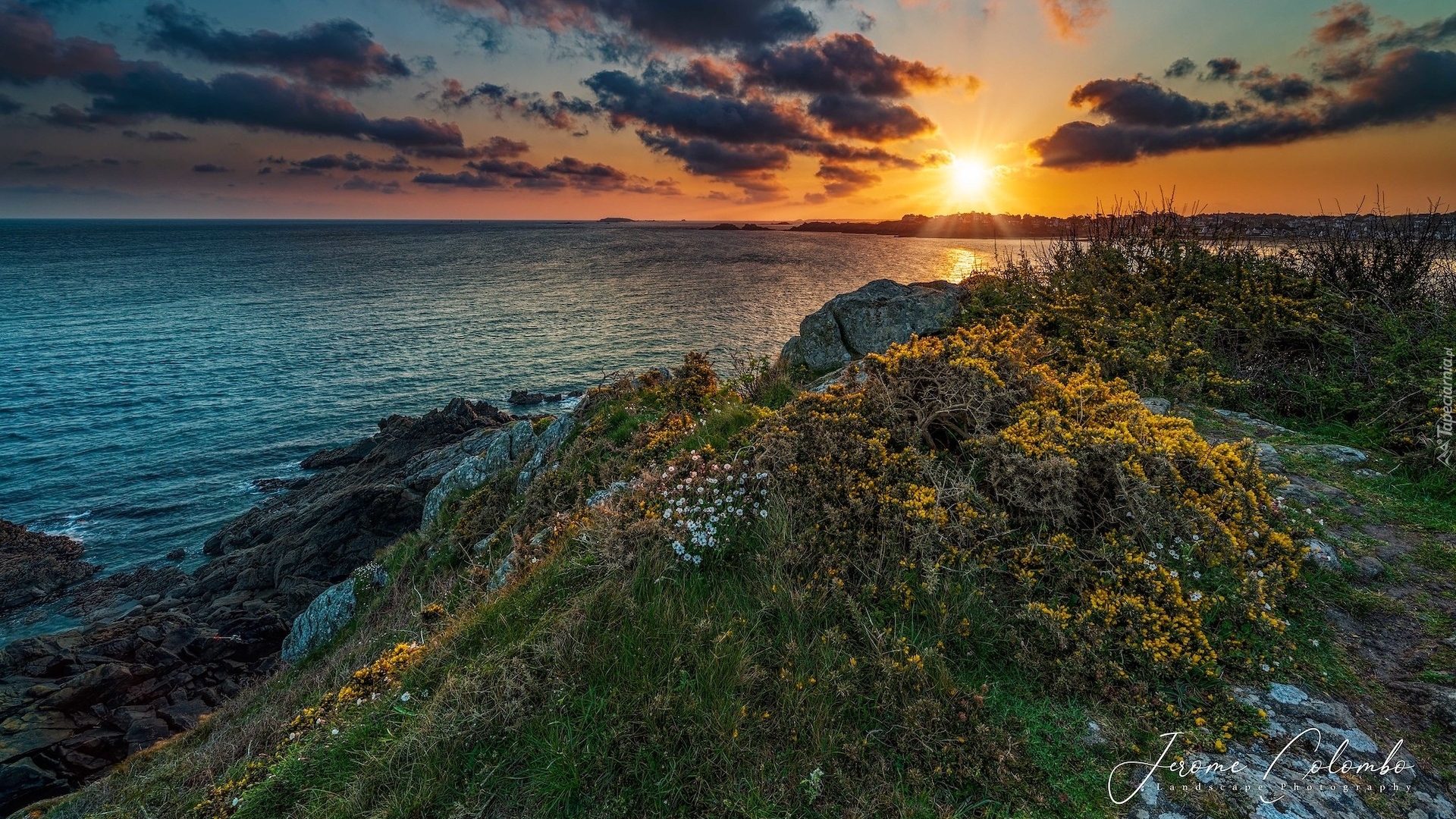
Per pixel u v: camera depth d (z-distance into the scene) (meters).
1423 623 3.52
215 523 31.77
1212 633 3.49
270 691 11.74
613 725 3.37
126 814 6.19
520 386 53.09
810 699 3.37
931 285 11.34
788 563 4.27
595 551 4.94
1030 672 3.44
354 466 34.53
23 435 42.44
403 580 13.39
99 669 17.94
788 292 103.06
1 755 15.27
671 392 11.98
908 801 2.89
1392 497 4.77
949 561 4.00
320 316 86.12
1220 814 2.63
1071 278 9.70
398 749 3.62
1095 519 4.14
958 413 5.06
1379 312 7.07
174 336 73.62
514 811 3.13
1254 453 4.60
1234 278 8.34
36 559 27.50
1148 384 6.98
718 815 2.94
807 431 5.38
